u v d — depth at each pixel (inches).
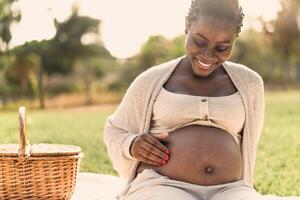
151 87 156.8
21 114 172.1
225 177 146.9
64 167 177.9
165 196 137.4
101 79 1421.0
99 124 559.5
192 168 145.3
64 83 1354.6
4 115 685.9
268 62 1694.1
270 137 424.8
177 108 149.9
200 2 145.7
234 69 158.1
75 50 1400.1
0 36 1160.8
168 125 153.0
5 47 1186.0
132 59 1403.8
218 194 143.8
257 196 140.7
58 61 1371.8
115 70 1425.9
